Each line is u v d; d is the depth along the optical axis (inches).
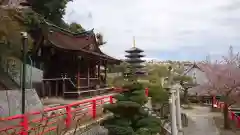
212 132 820.0
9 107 417.7
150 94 765.9
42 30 788.0
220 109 1194.0
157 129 453.7
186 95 1417.3
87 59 933.8
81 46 896.3
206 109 1284.4
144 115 463.5
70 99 784.3
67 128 373.1
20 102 444.8
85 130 428.1
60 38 895.7
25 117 311.1
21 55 542.9
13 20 514.3
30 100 472.7
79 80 850.1
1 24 470.0
